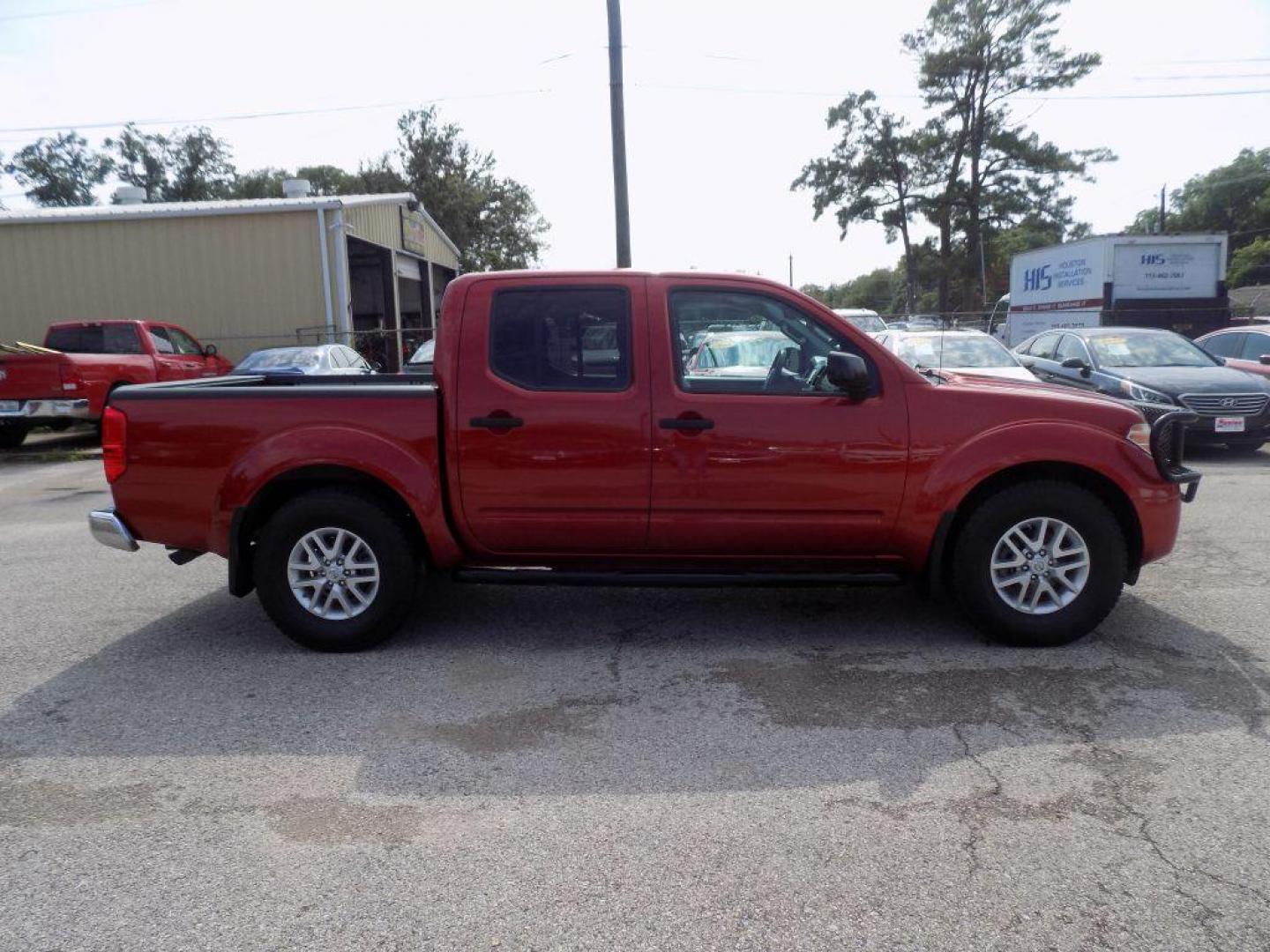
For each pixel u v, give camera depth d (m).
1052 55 45.75
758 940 2.61
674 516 4.79
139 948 2.63
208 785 3.57
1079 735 3.84
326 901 2.83
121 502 4.97
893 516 4.74
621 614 5.57
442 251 30.45
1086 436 4.66
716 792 3.44
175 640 5.26
